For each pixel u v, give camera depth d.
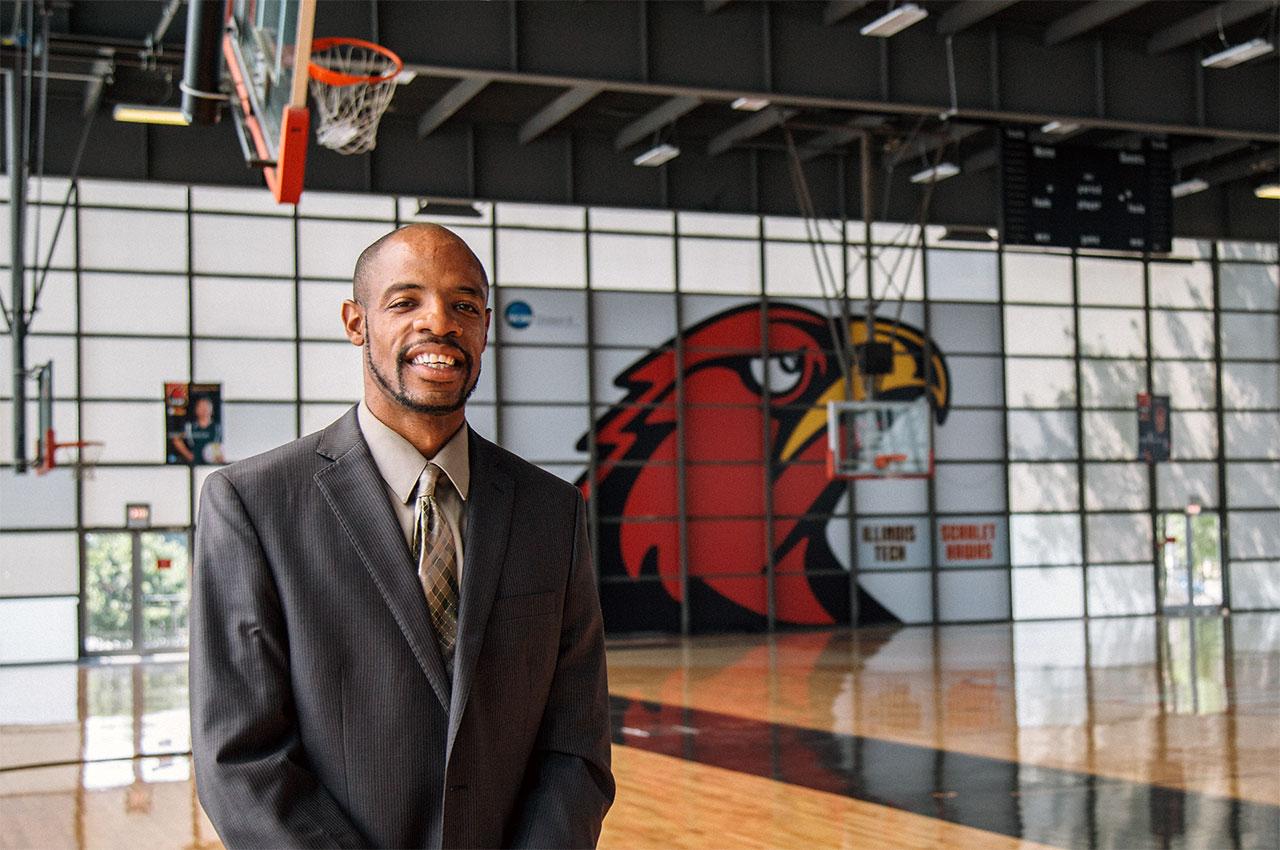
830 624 20.33
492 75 12.47
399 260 1.87
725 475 20.02
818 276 20.34
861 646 17.39
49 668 16.48
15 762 9.38
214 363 17.67
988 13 13.43
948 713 10.95
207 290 17.67
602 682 2.03
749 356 20.16
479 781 1.81
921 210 18.89
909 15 11.90
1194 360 22.11
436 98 16.42
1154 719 10.30
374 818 1.77
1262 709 10.70
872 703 11.72
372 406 1.92
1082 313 21.55
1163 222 15.19
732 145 18.48
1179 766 8.30
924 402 18.67
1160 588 21.70
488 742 1.83
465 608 1.83
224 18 7.81
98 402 17.19
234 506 1.82
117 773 8.90
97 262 17.23
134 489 17.33
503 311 19.02
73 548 17.08
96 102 14.55
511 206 19.08
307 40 6.15
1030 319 21.23
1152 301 21.94
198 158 16.56
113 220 17.31
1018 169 14.82
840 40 13.71
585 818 1.88
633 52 12.97
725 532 19.95
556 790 1.89
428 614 1.82
